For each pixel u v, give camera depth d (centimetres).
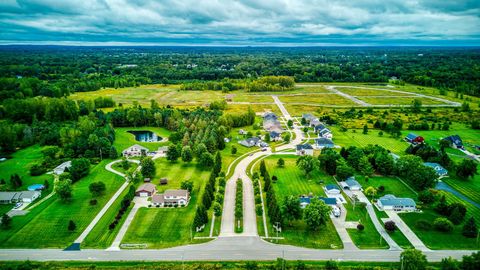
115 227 11381
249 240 10719
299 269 9281
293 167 16450
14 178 14200
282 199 13150
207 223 11644
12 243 10531
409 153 17675
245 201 13162
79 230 11212
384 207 12394
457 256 9850
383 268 9312
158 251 10181
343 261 9681
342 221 11706
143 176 15300
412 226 11394
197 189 14200
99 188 13462
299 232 11144
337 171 14825
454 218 11381
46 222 11662
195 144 18212
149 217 12000
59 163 16888
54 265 9519
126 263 9638
